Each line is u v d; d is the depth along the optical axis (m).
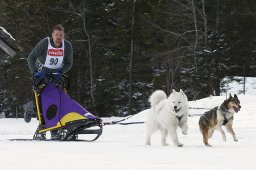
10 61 31.94
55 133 9.81
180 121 8.84
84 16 31.30
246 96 21.27
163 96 9.30
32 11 31.91
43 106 9.80
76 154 6.09
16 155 5.94
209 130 9.34
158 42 31.59
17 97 33.34
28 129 16.89
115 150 6.78
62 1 31.48
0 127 18.00
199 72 28.72
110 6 31.61
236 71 33.25
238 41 31.25
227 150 7.14
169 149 7.27
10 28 32.50
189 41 31.19
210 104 21.03
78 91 33.31
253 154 6.45
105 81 32.97
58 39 9.83
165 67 33.19
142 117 19.69
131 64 31.55
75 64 33.06
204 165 5.07
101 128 9.66
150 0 30.91
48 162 5.25
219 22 31.56
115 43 32.19
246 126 15.27
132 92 34.56
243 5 31.25
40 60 9.94
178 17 31.64
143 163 5.19
